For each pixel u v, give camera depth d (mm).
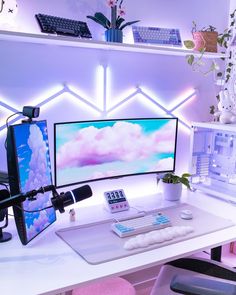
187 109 2389
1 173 1474
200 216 1755
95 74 1955
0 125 1696
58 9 1787
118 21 1869
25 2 1688
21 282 1134
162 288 1448
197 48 2146
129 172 1989
